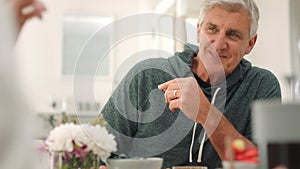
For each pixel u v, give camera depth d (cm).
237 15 137
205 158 113
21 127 51
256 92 138
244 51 141
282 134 54
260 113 57
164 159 111
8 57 49
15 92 49
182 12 179
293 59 223
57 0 377
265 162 56
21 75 53
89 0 392
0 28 48
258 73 142
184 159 112
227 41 136
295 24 228
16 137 50
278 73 216
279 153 54
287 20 227
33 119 55
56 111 291
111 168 91
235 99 133
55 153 90
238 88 136
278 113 54
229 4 136
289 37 226
